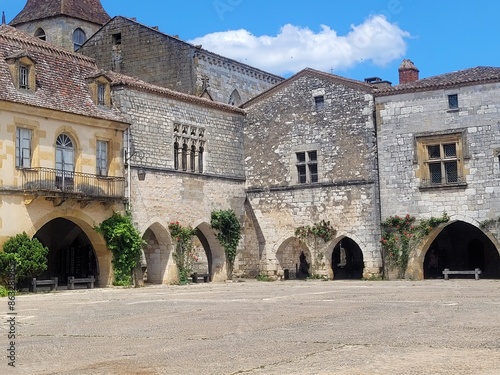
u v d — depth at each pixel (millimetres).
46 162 28750
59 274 33562
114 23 44250
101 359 10102
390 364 8969
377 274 34406
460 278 35094
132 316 15984
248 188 38188
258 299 20453
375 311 15422
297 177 37000
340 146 35844
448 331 11734
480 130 32688
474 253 37875
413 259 33531
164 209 33344
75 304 20203
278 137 37625
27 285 27750
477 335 11188
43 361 10055
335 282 32188
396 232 33938
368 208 34812
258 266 37531
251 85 47844
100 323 14633
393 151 34312
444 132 33281
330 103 36344
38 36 49938
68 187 29438
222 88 44562
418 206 33656
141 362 9727
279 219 37156
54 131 29219
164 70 42500
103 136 31234
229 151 37562
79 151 30125
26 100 27906
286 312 15805
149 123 33156
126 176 31781
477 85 32844
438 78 34812
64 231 33625
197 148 35719
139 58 43375
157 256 33750
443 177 33312
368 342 10781
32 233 27844
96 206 30547
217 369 9047
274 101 37969
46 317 16234
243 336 11906
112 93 32344
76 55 35094
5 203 27031
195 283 34406
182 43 42000
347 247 39312
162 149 33656
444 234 38219
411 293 21547
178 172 34219
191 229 34469
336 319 13992
